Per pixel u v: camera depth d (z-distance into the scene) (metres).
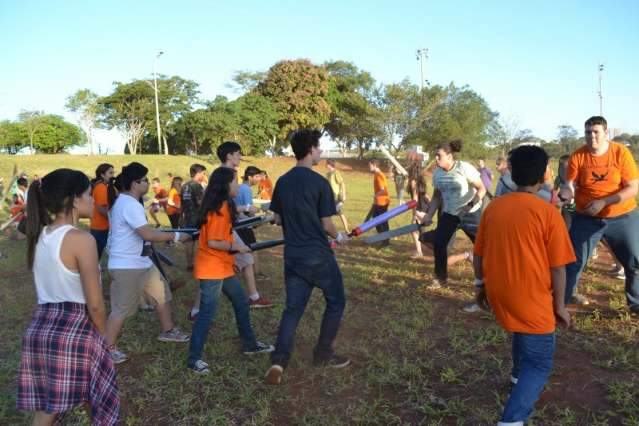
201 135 42.94
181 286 6.80
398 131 44.94
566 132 47.47
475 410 3.61
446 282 6.67
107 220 6.83
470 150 43.34
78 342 2.66
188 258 8.04
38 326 2.69
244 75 47.72
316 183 3.94
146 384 4.14
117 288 4.44
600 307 5.68
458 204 6.07
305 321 5.54
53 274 2.67
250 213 6.37
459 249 9.20
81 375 2.68
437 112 43.50
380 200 9.80
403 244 10.02
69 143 61.66
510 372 4.14
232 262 4.41
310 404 3.82
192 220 7.95
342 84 51.78
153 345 4.98
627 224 5.08
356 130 50.09
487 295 3.16
